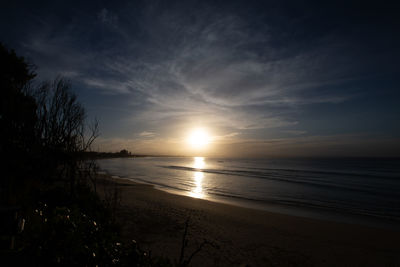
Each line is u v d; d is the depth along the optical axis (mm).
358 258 6863
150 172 42781
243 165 77875
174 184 25250
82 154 8203
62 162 8070
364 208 14633
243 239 7848
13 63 9117
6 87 8102
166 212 10641
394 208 14664
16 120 7586
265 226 9727
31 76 10094
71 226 3100
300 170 51438
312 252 7137
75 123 8516
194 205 13125
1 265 2361
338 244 7965
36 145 7719
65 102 8469
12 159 6949
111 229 5441
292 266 6105
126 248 3127
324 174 40906
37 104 8289
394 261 6734
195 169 54188
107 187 16031
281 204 15570
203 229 8578
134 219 8648
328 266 6266
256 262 6148
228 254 6441
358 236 8891
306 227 9852
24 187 6266
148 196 15047
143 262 2980
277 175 38719
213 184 26203
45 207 4266
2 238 2629
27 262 2490
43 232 2930
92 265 2572
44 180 7832
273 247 7328
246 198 17734
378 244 8086
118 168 53344
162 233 7445
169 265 3188
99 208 6320
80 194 6812
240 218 10797
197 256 6051
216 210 12164
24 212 3428
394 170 52156
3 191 5594
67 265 2502
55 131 8031
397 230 9906
